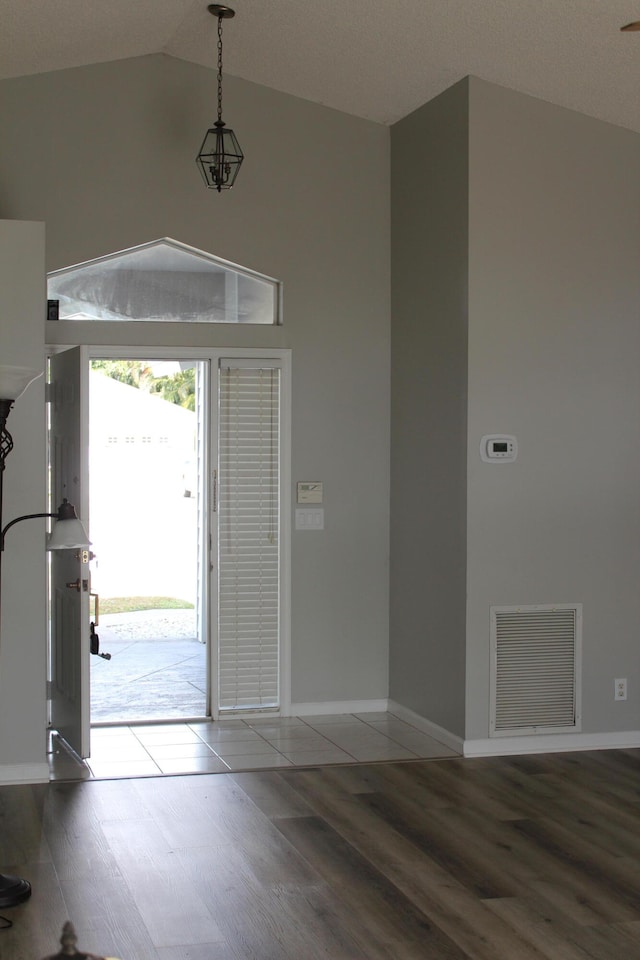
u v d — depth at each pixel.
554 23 4.30
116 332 5.45
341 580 5.79
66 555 5.02
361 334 5.79
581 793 4.41
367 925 3.13
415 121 5.46
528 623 5.02
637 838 3.88
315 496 5.73
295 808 4.20
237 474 5.64
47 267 5.34
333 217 5.73
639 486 5.19
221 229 5.57
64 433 5.08
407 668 5.61
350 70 5.16
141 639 8.06
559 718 5.08
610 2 4.06
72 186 5.36
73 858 3.64
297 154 5.68
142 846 3.76
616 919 3.19
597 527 5.12
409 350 5.56
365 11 4.49
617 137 5.14
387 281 5.82
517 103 4.95
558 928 3.12
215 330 5.58
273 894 3.34
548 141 5.01
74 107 5.36
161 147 5.48
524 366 4.98
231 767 4.77
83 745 4.78
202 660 7.23
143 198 5.45
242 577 5.66
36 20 4.58
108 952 2.93
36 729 4.51
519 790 4.45
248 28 4.93
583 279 5.08
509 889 3.40
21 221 4.44
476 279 4.89
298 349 5.70
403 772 4.70
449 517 5.09
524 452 4.99
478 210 4.89
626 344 5.16
